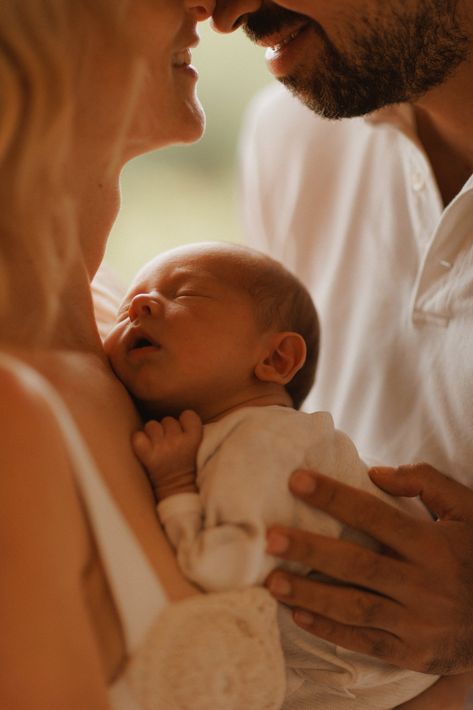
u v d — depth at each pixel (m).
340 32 1.42
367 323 1.68
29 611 0.80
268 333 1.31
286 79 1.52
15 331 1.07
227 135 4.43
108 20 1.14
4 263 1.04
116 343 1.26
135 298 1.26
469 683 1.31
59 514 0.86
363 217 1.78
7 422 0.84
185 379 1.24
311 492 1.12
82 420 1.07
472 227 1.47
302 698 1.22
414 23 1.40
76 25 1.11
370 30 1.41
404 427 1.57
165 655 0.98
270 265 1.37
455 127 1.52
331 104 1.51
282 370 1.31
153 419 1.27
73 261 1.20
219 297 1.29
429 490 1.26
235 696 1.02
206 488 1.10
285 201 1.96
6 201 0.99
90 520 0.94
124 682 0.98
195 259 1.33
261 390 1.28
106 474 1.05
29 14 0.98
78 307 1.21
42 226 1.01
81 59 1.12
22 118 0.96
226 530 1.06
